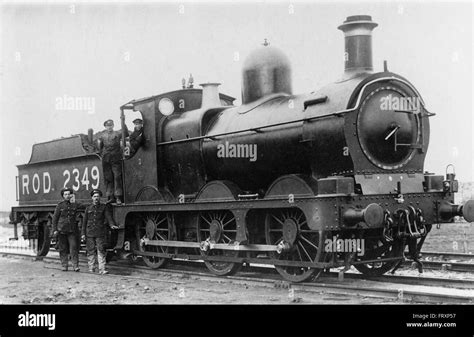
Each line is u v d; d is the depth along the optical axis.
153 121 13.53
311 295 9.69
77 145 16.47
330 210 9.73
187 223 13.05
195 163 12.73
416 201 10.45
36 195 18.59
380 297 9.24
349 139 9.85
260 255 12.62
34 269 15.05
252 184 11.86
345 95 10.05
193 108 14.06
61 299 10.21
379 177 10.15
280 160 10.98
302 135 10.46
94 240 14.02
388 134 10.23
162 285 11.45
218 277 11.75
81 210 15.84
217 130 12.28
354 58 10.66
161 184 13.65
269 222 11.19
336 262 9.98
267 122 11.20
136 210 13.76
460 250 16.72
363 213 9.45
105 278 12.87
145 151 13.73
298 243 10.63
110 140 14.46
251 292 10.18
